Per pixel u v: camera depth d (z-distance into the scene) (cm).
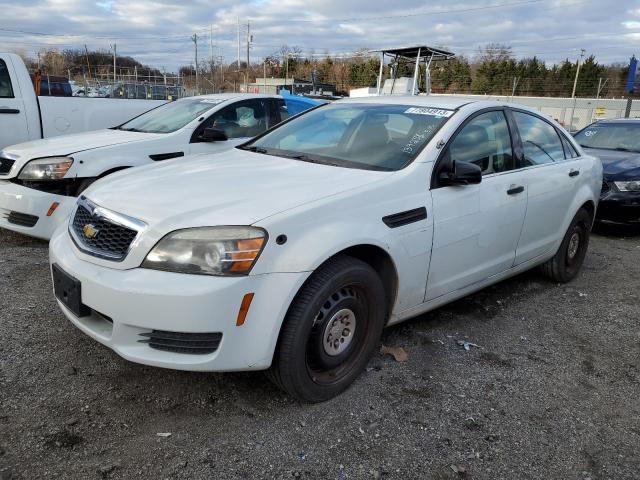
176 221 262
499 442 273
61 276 290
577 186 486
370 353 318
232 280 251
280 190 295
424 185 335
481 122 392
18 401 278
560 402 314
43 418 266
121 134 621
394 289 324
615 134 874
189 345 256
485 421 290
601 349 386
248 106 692
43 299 401
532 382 334
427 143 352
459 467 254
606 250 664
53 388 292
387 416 288
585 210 512
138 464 241
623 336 409
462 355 361
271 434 267
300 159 371
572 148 505
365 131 385
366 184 310
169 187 304
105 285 260
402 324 401
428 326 402
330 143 388
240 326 255
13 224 516
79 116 755
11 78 698
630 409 311
